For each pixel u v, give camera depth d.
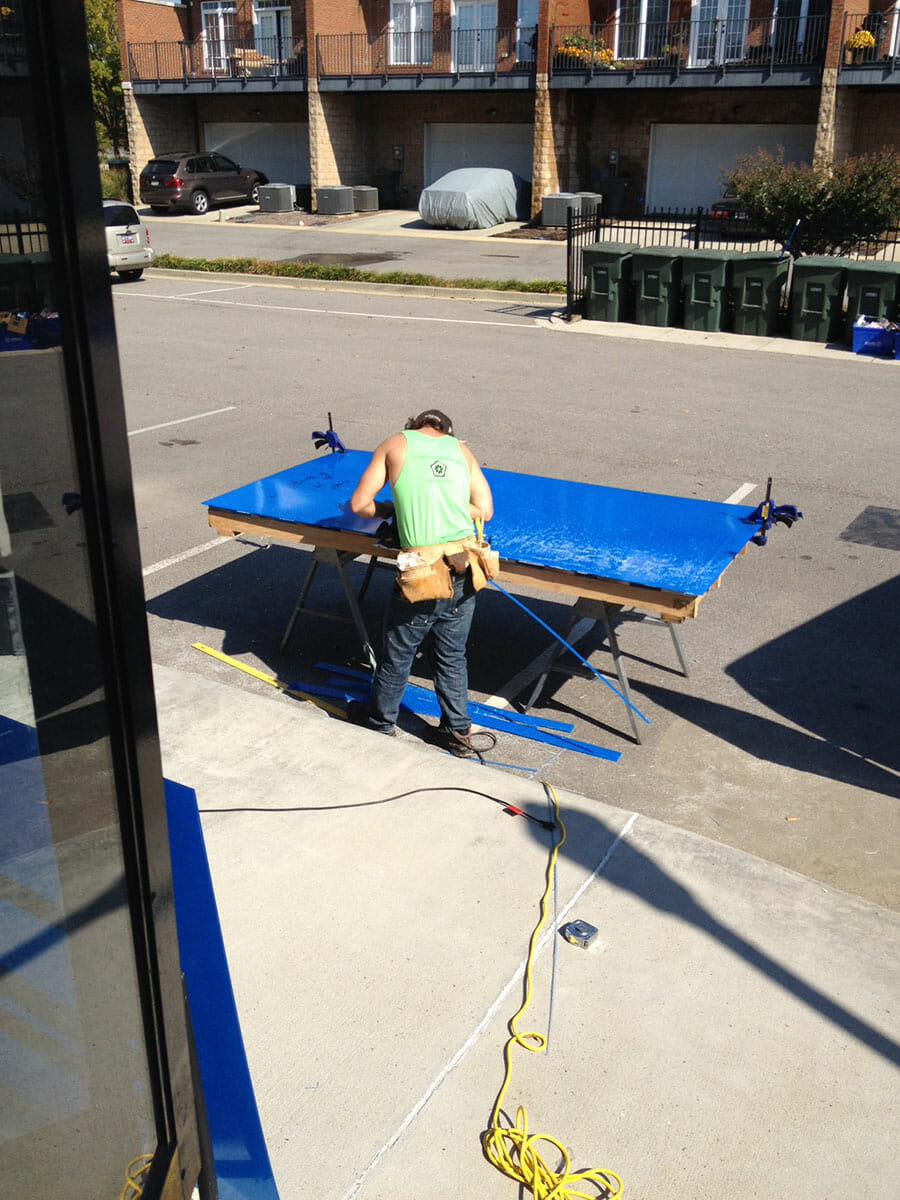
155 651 6.07
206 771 4.48
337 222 31.06
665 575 4.81
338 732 4.82
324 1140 2.76
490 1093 2.91
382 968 3.35
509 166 33.25
